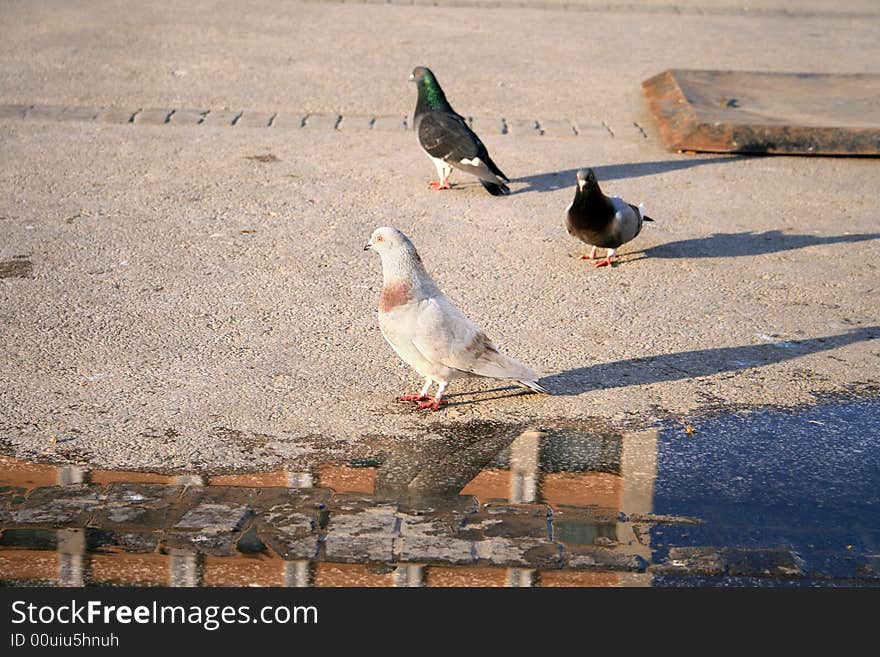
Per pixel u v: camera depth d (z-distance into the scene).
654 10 20.73
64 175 10.51
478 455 5.82
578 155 11.85
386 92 14.09
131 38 16.48
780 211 10.23
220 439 5.87
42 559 4.86
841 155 11.98
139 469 5.54
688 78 13.98
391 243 5.95
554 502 5.41
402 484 5.52
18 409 6.09
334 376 6.67
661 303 8.00
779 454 5.92
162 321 7.36
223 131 12.22
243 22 18.06
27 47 15.56
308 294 7.94
